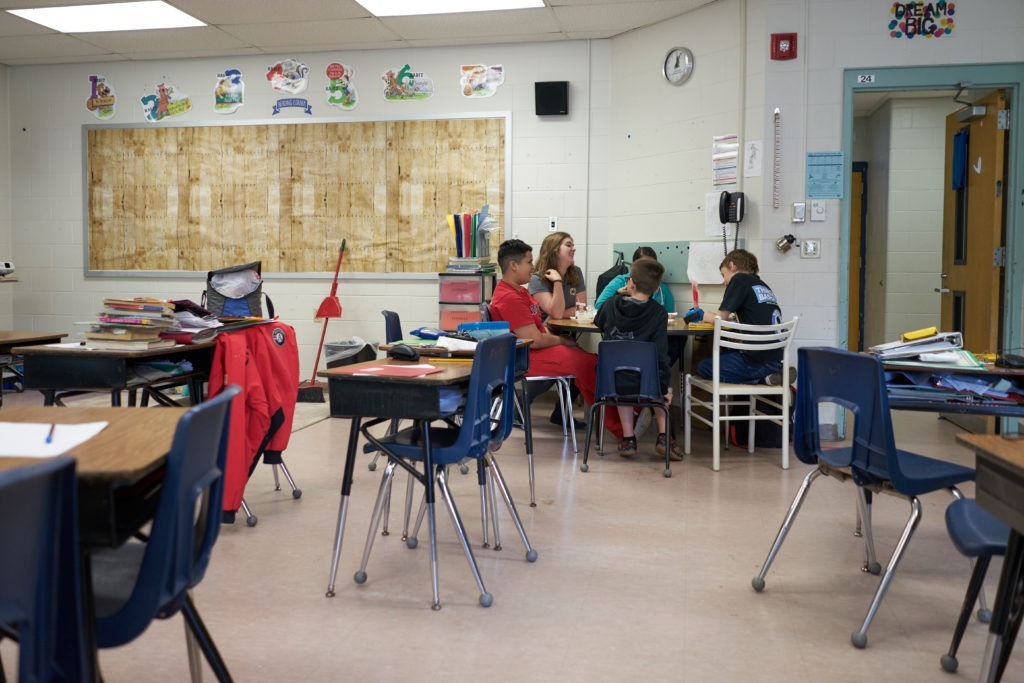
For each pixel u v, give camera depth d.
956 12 5.26
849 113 5.41
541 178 6.85
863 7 5.33
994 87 5.29
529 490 4.17
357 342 6.89
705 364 5.08
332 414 2.80
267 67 7.14
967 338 5.90
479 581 2.74
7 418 1.82
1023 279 5.33
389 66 6.99
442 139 6.96
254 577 2.98
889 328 8.44
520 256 4.77
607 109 6.73
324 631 2.54
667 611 2.70
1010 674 2.27
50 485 1.11
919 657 2.38
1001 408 2.96
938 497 4.07
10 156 7.57
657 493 4.14
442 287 6.37
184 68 7.26
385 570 3.06
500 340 2.85
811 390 2.79
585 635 2.52
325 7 5.89
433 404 2.67
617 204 6.69
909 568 3.10
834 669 2.30
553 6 5.87
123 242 7.46
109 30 6.42
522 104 6.84
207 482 1.58
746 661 2.35
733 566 3.12
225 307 3.85
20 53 7.07
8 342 3.88
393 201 7.06
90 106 7.42
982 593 2.62
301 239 7.20
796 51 5.41
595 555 3.23
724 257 5.73
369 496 4.05
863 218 9.23
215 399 1.56
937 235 8.31
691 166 6.02
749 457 4.98
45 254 7.58
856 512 3.82
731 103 5.69
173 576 1.49
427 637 2.50
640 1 5.74
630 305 4.64
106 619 1.45
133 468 1.37
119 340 3.15
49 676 1.15
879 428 2.46
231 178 7.26
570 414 5.18
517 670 2.29
